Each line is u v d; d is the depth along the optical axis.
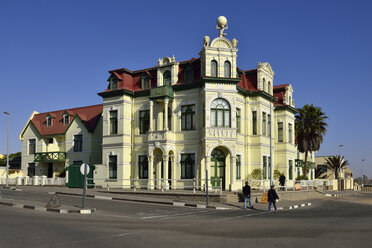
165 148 33.28
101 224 14.86
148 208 22.72
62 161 44.72
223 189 32.81
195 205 24.86
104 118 37.50
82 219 16.42
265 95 37.12
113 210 20.94
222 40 33.28
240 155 35.31
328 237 12.30
